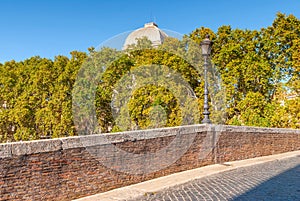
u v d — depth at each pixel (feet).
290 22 61.26
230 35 64.75
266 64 60.39
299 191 22.98
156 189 23.81
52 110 59.57
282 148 46.70
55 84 61.31
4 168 17.63
